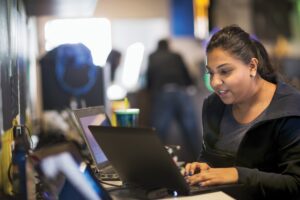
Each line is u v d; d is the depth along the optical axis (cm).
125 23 775
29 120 304
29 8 344
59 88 341
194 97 739
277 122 194
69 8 364
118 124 250
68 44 345
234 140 210
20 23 251
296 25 811
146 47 780
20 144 159
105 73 352
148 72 661
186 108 657
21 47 255
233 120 215
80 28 512
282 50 802
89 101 342
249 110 208
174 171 163
